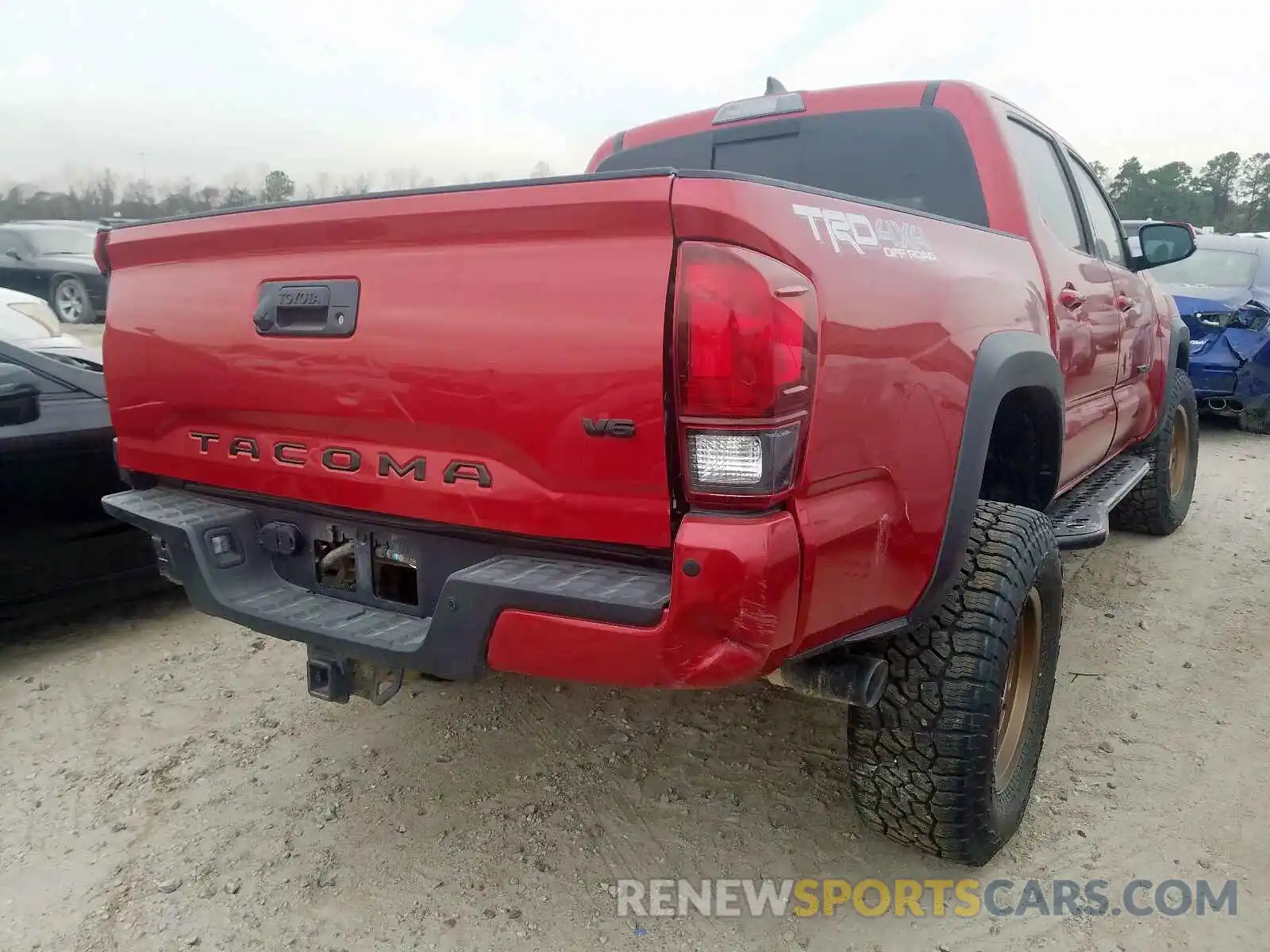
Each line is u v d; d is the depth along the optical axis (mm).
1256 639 3924
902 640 2250
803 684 2096
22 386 3377
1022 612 2449
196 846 2611
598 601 1755
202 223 2357
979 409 2303
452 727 3252
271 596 2393
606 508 1847
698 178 1655
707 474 1695
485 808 2781
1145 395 4480
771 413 1660
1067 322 3133
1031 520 2459
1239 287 8164
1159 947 2211
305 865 2529
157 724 3289
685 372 1686
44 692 3525
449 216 1926
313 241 2172
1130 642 3906
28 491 3617
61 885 2447
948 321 2209
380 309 2066
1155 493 4973
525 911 2354
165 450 2641
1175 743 3102
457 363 1961
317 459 2281
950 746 2191
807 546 1764
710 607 1667
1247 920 2287
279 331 2244
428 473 2082
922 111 3174
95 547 3842
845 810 2764
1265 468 7121
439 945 2238
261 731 3240
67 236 14586
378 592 2299
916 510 2104
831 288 1812
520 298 1869
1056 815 2719
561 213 1787
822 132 3383
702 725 3254
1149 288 4496
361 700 3461
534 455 1901
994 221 3043
